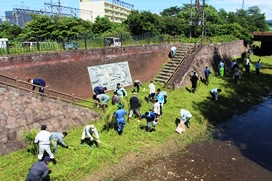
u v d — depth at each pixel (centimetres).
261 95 1889
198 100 1612
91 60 1535
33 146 905
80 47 1524
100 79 1591
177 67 1988
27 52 1252
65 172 833
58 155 916
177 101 1564
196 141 1168
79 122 1146
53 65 1323
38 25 2752
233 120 1433
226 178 891
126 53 1786
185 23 3638
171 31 3616
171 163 984
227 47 2723
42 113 1023
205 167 960
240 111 1571
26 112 975
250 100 1756
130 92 1689
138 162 970
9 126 918
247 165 975
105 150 980
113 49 1675
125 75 1778
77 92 1455
